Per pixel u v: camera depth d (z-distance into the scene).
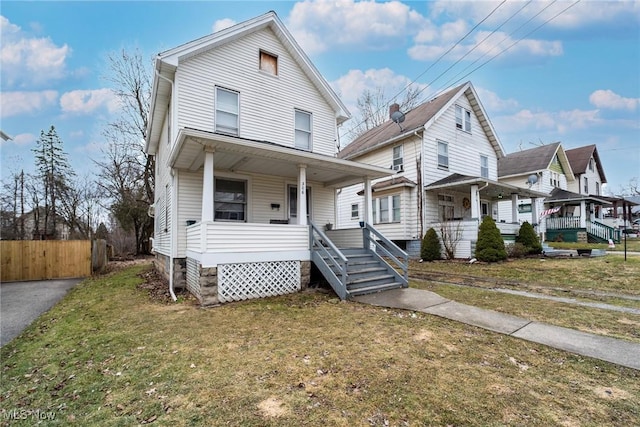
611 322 4.71
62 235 23.94
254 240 6.73
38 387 3.01
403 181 14.04
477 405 2.51
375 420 2.33
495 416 2.36
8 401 2.76
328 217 10.83
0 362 3.68
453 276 9.16
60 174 22.89
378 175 9.20
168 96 9.20
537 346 3.79
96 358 3.66
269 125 9.70
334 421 2.33
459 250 12.61
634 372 3.10
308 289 7.46
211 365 3.35
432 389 2.77
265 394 2.73
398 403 2.55
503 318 4.93
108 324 5.08
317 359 3.45
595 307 5.57
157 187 12.97
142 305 6.43
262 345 3.91
